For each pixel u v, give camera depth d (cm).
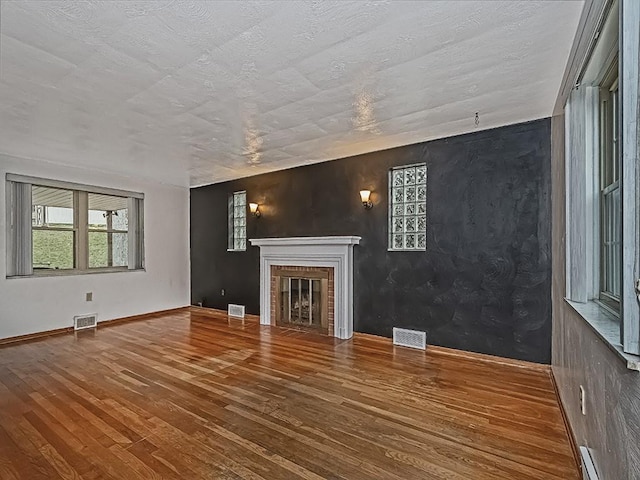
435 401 272
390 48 214
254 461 198
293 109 308
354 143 413
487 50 217
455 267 387
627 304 118
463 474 186
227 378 321
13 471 190
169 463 196
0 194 448
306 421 242
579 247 219
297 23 189
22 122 333
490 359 363
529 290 344
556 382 293
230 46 211
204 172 558
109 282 564
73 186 520
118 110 306
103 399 278
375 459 200
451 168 389
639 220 116
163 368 348
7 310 452
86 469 191
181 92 272
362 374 329
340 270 463
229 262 619
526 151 346
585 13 175
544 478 182
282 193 543
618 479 130
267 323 545
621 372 128
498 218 361
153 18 184
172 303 656
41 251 496
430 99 290
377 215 446
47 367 353
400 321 427
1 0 168
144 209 617
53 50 213
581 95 215
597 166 211
